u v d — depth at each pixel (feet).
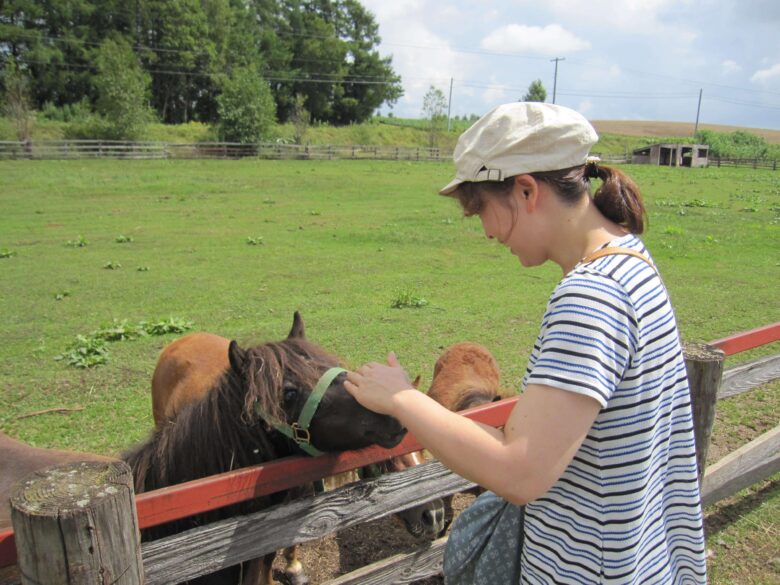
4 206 67.05
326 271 40.37
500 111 4.64
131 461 7.99
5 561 5.37
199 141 163.94
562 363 4.15
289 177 105.91
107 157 125.49
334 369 7.07
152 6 233.35
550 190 4.60
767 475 12.75
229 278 37.88
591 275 4.33
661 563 4.97
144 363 23.49
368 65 283.38
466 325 28.48
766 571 11.34
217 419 7.47
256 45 268.21
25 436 17.54
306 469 6.88
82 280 36.83
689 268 41.91
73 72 219.61
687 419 5.03
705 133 241.35
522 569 5.16
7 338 26.40
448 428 4.43
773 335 11.60
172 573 6.29
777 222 64.18
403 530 13.83
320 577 12.28
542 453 4.11
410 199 82.02
